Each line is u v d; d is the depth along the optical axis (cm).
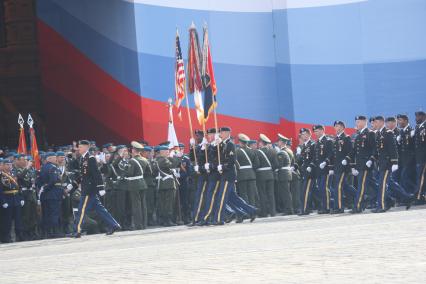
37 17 6238
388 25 6278
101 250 3191
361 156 4472
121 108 5822
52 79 6231
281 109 6256
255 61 6197
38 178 4538
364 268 1958
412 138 4903
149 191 4919
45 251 3412
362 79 6266
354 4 6247
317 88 6241
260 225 3984
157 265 2397
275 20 6256
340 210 4638
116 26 5806
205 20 5978
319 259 2216
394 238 2658
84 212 4184
